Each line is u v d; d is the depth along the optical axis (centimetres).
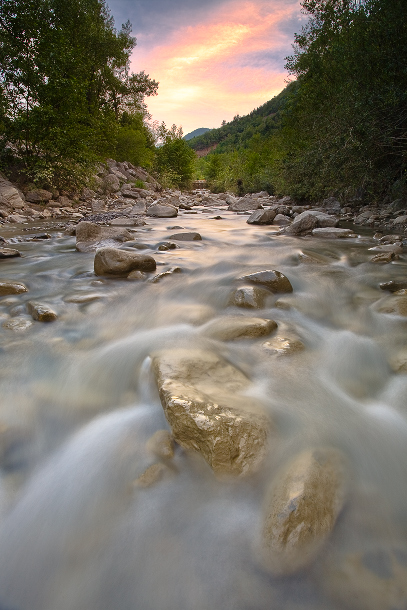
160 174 3325
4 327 316
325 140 1032
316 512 135
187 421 171
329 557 128
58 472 172
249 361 254
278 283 402
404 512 147
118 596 123
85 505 154
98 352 273
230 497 152
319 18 1373
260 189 2625
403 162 962
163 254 608
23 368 253
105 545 138
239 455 162
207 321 326
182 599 120
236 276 459
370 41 976
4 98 1302
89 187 1722
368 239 746
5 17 1359
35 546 140
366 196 1216
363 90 962
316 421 193
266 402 203
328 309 364
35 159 1391
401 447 178
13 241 727
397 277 462
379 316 336
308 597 118
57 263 552
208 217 1273
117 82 2667
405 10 894
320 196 1351
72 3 2050
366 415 201
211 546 134
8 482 167
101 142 1917
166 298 395
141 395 223
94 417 205
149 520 146
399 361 254
